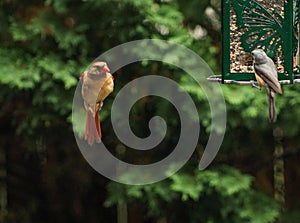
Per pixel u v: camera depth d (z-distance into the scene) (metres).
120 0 9.98
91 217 12.56
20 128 11.04
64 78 10.07
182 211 10.86
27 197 12.64
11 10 11.04
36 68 10.30
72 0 10.54
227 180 10.24
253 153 11.30
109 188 10.67
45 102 10.88
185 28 10.79
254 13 6.31
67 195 12.58
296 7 6.67
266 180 11.58
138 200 11.18
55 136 11.67
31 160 12.41
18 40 10.66
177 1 10.72
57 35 10.38
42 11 10.69
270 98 5.63
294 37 6.66
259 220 10.26
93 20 10.57
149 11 10.11
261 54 5.69
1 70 10.16
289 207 11.79
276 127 10.23
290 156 11.51
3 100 11.06
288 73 6.30
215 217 10.64
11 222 12.60
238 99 9.79
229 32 6.34
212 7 10.80
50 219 12.63
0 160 12.41
